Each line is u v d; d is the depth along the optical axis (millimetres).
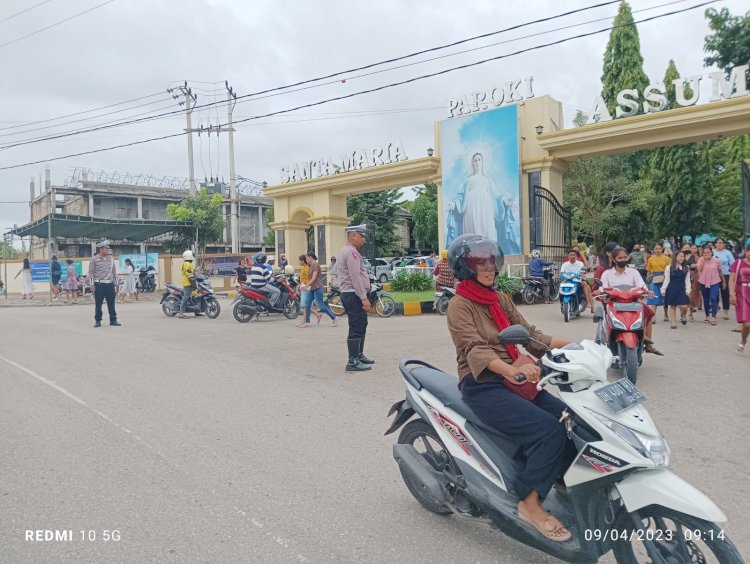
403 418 4012
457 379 3865
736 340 10148
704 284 12242
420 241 43281
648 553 2865
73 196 44656
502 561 3299
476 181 20109
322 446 5188
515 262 19234
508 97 19719
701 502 2664
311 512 3918
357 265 8125
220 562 3301
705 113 16000
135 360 9219
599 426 2934
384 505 4023
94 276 13852
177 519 3824
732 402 6332
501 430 3314
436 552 3402
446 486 3717
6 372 8391
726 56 23734
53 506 4027
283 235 26734
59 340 11531
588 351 3152
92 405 6559
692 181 30438
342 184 24047
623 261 7676
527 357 3484
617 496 2947
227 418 6043
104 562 3311
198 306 15992
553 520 3174
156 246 45344
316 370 8375
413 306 15945
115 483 4410
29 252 35125
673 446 5059
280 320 15102
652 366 8211
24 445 5266
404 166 21719
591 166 26969
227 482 4414
